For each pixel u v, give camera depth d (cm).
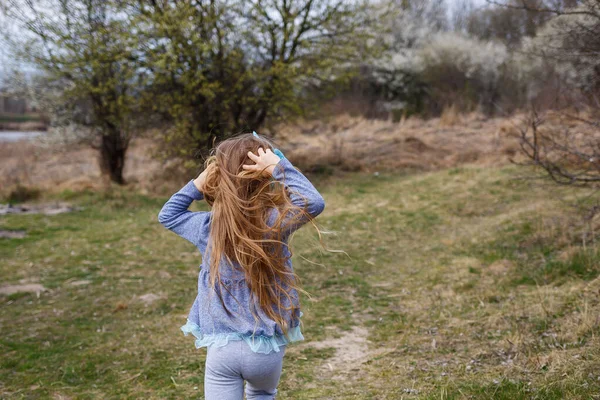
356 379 427
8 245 976
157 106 1438
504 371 389
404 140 1838
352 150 1794
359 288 709
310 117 1806
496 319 511
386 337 526
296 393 407
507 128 1717
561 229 784
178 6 1315
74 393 432
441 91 2430
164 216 264
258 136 273
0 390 439
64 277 795
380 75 2520
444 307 587
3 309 661
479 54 2344
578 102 707
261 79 1439
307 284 733
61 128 1588
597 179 645
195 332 255
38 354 514
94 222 1162
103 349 527
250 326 240
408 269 777
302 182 253
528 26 711
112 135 1570
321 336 543
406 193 1285
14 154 2162
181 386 435
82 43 1308
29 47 1345
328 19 1460
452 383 381
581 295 528
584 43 654
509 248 773
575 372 357
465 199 1154
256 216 247
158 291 724
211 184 263
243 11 1412
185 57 1350
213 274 246
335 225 1059
